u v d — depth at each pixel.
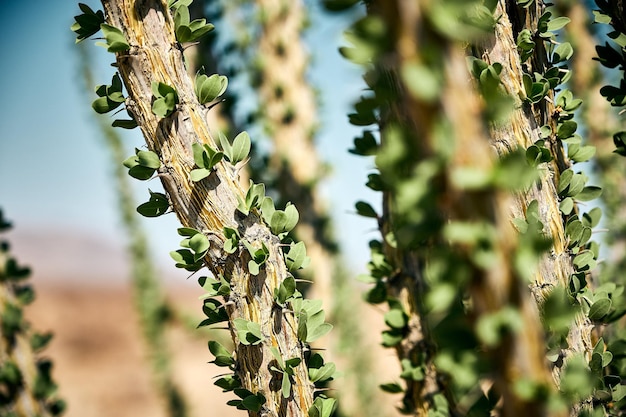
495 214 0.33
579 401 0.53
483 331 0.33
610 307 0.59
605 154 1.03
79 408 4.92
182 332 2.53
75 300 7.13
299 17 1.52
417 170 0.32
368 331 1.72
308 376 0.56
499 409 0.49
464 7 0.32
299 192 1.48
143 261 2.52
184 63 0.55
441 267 0.34
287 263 0.57
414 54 0.31
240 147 0.56
